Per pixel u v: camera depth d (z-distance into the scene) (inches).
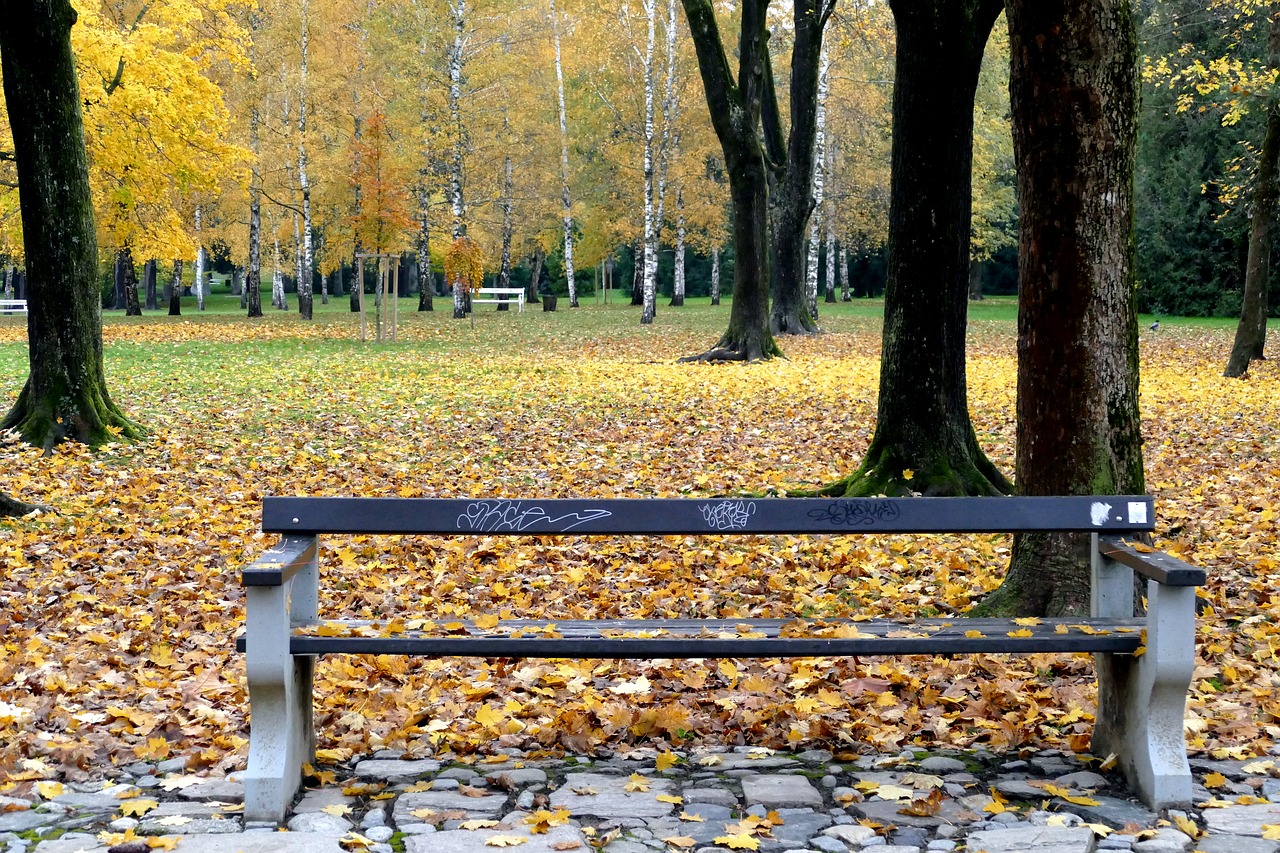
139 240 1051.9
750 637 154.0
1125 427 219.8
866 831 134.6
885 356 389.1
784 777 153.9
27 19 495.8
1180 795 143.3
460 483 421.7
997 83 1733.5
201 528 348.5
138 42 895.7
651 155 1450.5
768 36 1214.3
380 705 187.2
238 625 246.1
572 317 1596.9
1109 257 215.8
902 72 367.6
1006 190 1969.7
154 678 204.1
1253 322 802.2
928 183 370.3
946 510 157.1
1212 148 1542.8
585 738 168.9
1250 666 201.9
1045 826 135.0
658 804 144.3
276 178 1544.0
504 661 211.9
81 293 509.7
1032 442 225.0
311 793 149.6
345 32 1476.4
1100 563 166.7
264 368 856.9
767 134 1273.4
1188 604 143.3
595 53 1608.0
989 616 231.9
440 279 3088.1
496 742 169.9
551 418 594.6
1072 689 187.2
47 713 183.3
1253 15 885.2
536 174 1854.1
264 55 1439.5
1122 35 209.0
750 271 949.8
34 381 506.9
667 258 2928.2
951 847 130.3
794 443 515.8
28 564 303.4
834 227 1988.2
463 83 1549.0
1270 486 393.4
